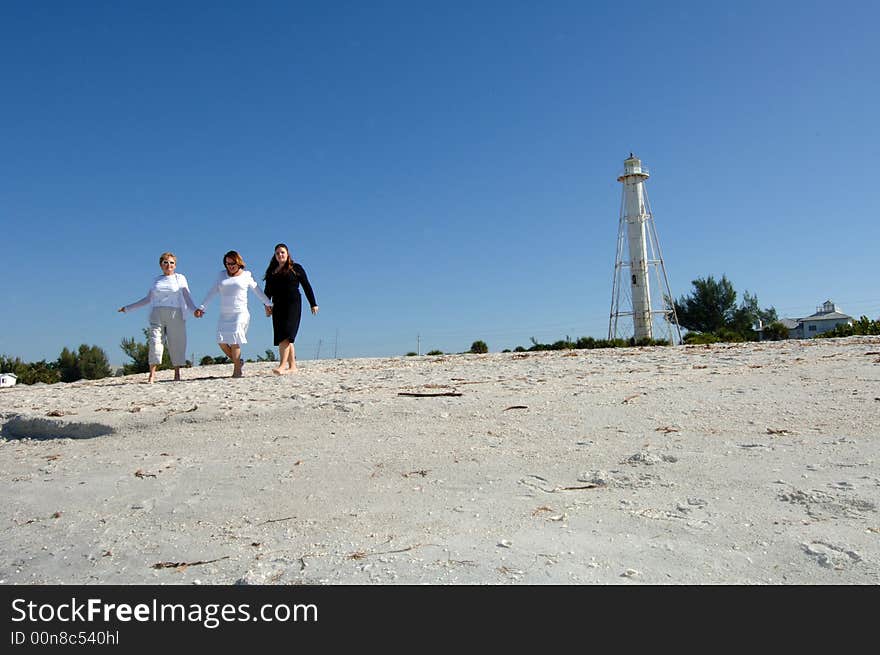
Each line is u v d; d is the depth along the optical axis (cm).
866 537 297
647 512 346
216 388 845
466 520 353
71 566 340
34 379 2870
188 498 424
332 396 695
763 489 366
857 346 1043
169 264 1041
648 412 565
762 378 699
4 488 476
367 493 408
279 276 1025
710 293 4675
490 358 1290
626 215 3856
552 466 437
